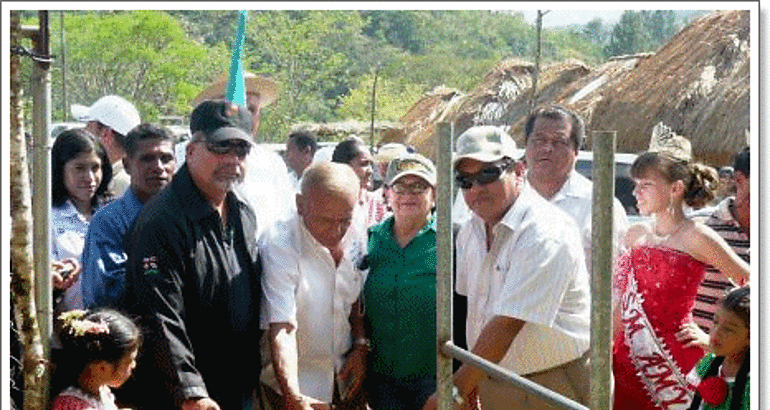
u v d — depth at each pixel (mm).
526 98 24438
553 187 5004
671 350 4664
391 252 4605
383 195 6562
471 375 4062
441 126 3193
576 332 4188
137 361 4168
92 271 4602
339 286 4488
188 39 54125
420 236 4574
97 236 4637
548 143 4961
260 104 6887
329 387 4520
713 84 17578
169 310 4062
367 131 29234
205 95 7254
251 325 4328
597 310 2723
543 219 4078
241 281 4262
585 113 19828
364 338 4648
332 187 4305
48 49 3773
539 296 4020
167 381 4082
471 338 4352
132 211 4754
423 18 88188
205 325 4188
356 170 6555
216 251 4184
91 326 3949
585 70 24281
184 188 4156
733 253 4695
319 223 4344
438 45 86625
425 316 4539
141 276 4090
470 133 4113
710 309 4984
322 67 57500
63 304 4770
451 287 3281
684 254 4660
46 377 3889
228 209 4289
